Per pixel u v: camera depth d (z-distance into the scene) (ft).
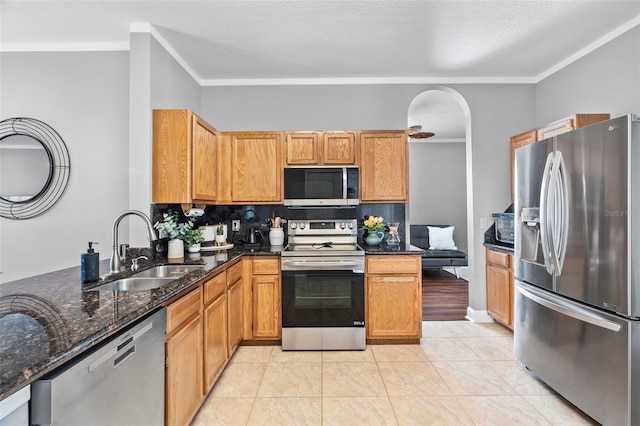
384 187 10.02
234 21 7.64
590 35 8.43
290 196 9.82
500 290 10.01
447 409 6.19
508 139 11.03
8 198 8.39
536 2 7.07
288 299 8.87
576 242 5.78
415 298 9.12
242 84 10.93
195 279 5.37
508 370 7.68
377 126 10.87
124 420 3.63
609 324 5.16
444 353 8.60
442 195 20.89
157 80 8.08
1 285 5.09
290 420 5.90
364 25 7.88
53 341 2.91
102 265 6.97
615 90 8.24
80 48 8.46
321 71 10.36
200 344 5.91
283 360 8.27
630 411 4.94
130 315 3.62
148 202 7.64
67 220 8.41
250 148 10.07
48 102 8.44
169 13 7.29
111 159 8.40
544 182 6.35
